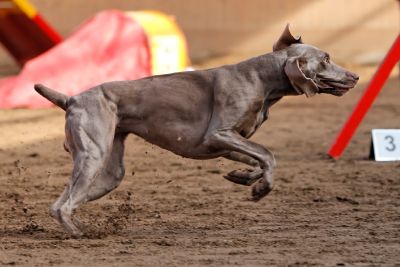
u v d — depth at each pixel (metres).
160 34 27.06
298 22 36.44
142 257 9.84
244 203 13.44
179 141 10.86
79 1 36.16
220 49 36.53
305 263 9.52
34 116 23.66
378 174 16.02
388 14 36.25
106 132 10.69
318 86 10.99
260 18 36.47
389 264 9.53
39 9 36.06
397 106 26.06
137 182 15.30
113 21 27.22
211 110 10.81
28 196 14.16
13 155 18.30
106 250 10.20
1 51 35.31
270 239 10.88
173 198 13.87
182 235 11.16
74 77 25.67
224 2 36.44
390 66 17.38
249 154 10.55
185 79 10.89
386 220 12.19
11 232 11.37
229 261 9.63
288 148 19.19
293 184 15.02
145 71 26.58
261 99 10.80
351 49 36.41
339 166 16.88
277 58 10.88
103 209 12.98
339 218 12.33
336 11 36.38
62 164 17.30
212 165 17.00
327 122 23.28
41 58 26.12
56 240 10.79
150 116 10.84
